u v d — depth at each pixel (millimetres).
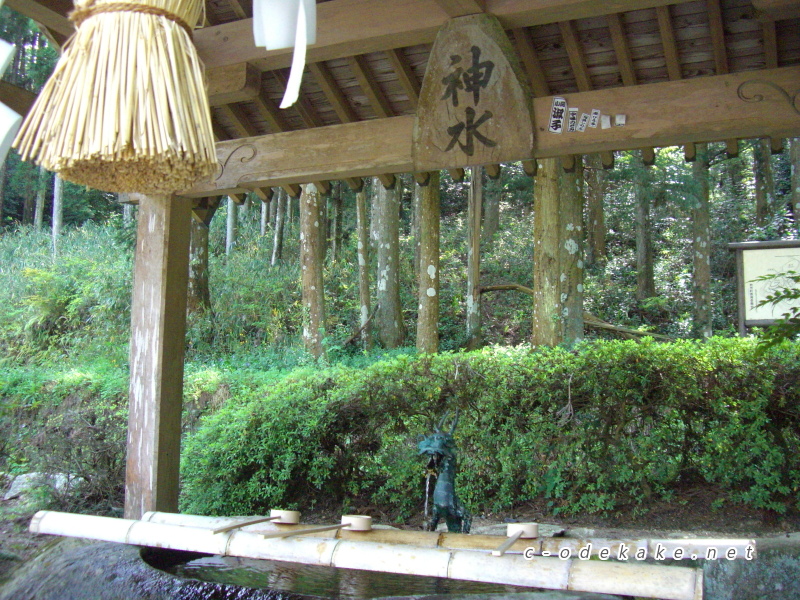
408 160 3678
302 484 5473
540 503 5141
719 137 3244
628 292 14992
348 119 4348
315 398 5438
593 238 16266
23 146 1500
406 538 2787
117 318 11484
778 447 4527
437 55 3500
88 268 12883
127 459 3977
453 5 3314
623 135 3289
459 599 2238
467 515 3434
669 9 3490
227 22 4031
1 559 4367
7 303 12773
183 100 1510
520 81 3379
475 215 13055
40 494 5438
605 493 4852
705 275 12484
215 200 4523
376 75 4199
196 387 7766
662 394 4797
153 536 2834
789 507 4539
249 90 3828
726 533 4375
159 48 1498
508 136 3412
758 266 5184
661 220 17625
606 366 4852
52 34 3781
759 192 15352
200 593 2336
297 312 13008
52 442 5766
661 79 3822
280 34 1589
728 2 3396
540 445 4992
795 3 2867
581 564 2227
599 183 16016
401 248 18906
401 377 5258
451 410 5141
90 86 1455
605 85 3926
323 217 16938
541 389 4957
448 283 16328
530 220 19297
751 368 4574
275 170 4008
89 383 7656
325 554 2561
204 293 11992
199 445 5441
